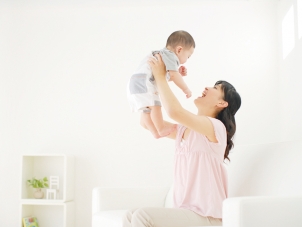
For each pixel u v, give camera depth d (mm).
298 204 1385
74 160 3646
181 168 1825
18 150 3730
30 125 3746
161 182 3551
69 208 3475
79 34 3795
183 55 2154
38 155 3500
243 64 3547
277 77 3494
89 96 3717
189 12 3676
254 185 1878
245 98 3502
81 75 3750
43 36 3828
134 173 3586
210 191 1712
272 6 3578
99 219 2193
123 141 3629
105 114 3680
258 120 3469
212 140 1806
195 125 1752
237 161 2092
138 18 3746
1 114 3779
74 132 3693
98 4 3799
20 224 3455
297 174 1689
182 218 1615
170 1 3717
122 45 3738
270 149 1938
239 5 3617
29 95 3779
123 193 2395
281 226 1349
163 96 1838
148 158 3582
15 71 3816
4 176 3711
